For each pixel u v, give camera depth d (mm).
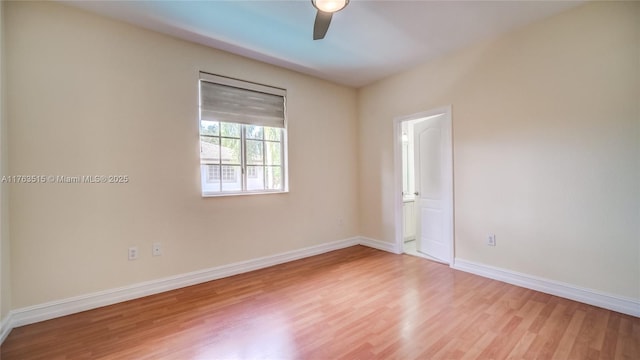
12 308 2131
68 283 2346
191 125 2963
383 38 2930
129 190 2613
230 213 3236
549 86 2590
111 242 2529
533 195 2715
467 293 2660
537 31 2646
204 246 3049
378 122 4254
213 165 3207
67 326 2146
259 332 2047
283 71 3695
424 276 3123
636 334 1947
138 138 2656
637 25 2156
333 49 3176
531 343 1872
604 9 2287
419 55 3363
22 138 2176
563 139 2523
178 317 2273
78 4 2305
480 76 3062
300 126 3881
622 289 2254
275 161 3715
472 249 3195
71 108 2354
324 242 4160
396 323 2145
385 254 4020
